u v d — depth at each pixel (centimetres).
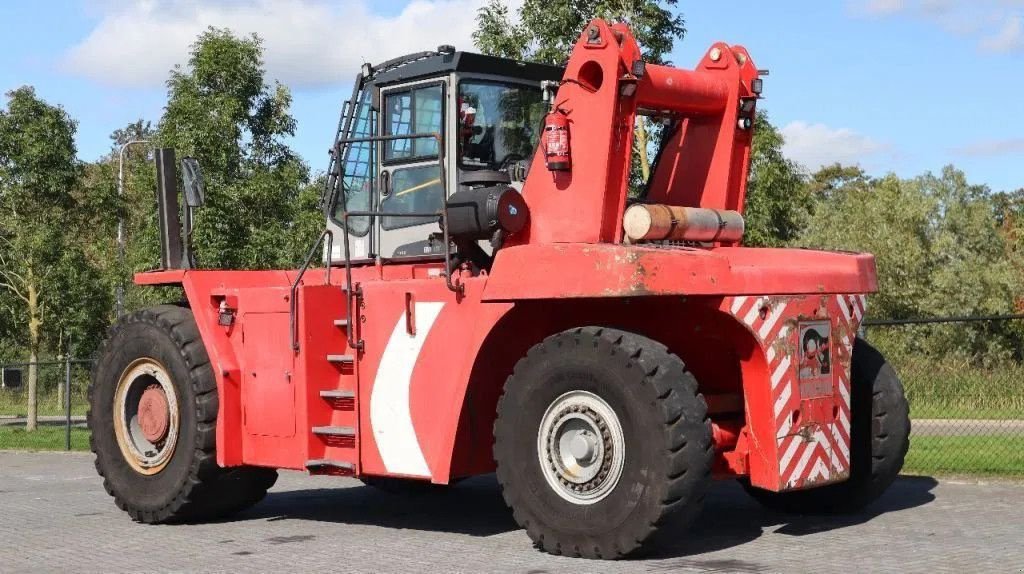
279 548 780
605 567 665
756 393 714
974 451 1242
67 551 794
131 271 2419
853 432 836
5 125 2345
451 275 797
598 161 770
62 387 3119
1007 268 3669
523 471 722
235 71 2052
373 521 904
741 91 862
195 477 898
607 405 690
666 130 889
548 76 907
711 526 815
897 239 3669
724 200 856
